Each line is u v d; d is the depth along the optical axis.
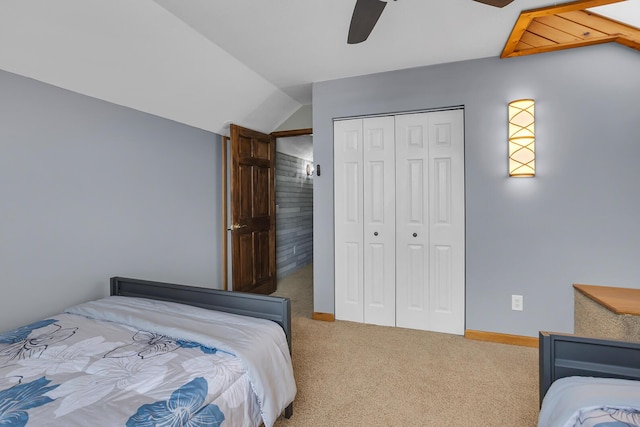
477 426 1.62
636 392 0.99
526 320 2.48
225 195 3.56
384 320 2.91
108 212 2.36
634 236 2.22
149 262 2.70
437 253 2.73
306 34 2.20
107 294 2.35
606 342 1.14
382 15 1.96
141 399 1.03
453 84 2.62
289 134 3.96
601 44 2.25
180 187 3.01
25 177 1.88
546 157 2.38
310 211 6.07
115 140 2.40
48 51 1.83
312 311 3.36
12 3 1.56
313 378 2.06
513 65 2.45
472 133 2.57
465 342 2.55
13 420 0.91
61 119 2.06
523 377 2.06
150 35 2.05
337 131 3.02
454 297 2.68
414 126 2.77
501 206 2.51
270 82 3.08
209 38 2.25
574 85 2.31
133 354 1.31
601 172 2.27
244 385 1.27
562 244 2.37
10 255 1.82
